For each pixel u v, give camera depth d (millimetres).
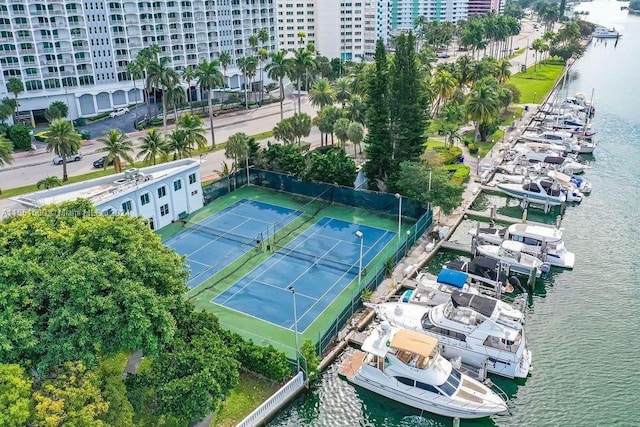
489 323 39500
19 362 26922
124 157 66250
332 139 89375
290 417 35875
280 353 36812
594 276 52031
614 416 35469
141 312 29328
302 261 53906
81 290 28578
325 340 40406
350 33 182875
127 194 56656
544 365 40156
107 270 30172
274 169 72688
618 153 87562
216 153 87062
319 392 37812
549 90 133750
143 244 34344
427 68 111938
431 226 60938
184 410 29609
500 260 51969
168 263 33531
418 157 67938
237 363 32969
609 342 42438
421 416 36156
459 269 49531
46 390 25781
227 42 135250
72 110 111938
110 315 28734
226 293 48344
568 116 99500
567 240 59406
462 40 176125
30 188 72375
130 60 118562
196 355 31297
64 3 106000
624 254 56062
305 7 180500
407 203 62625
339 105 115750
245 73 120250
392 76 64250
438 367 36719
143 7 117750
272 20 144000
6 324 26688
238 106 123562
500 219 63531
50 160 85312
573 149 84125
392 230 60438
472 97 87938
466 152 86562
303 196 70375
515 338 38875
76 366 27141
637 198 70188
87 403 26594
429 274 49656
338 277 50906
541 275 51500
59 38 107688
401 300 45594
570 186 69625
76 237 32562
